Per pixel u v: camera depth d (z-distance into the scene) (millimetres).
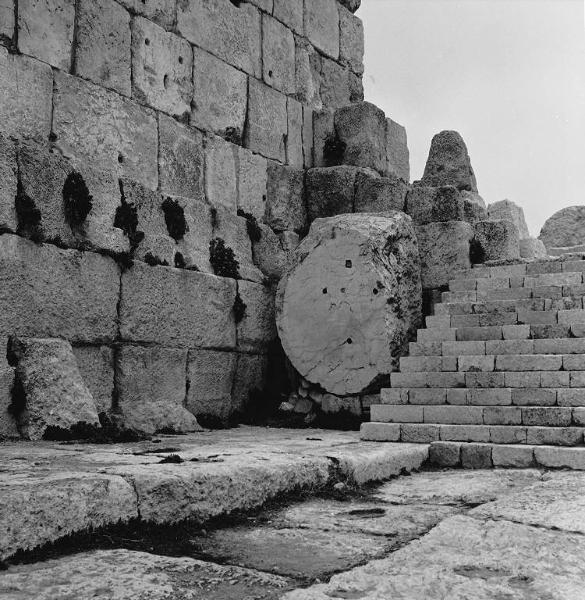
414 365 9164
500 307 9836
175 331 9391
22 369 7141
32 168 7641
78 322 8062
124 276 8711
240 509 4867
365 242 10031
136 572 3416
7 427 6980
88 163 8789
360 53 14750
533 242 13594
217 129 10984
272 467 5234
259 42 12047
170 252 9477
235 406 10414
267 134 11977
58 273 7836
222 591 3211
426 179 13031
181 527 4398
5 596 3037
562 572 3518
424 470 7234
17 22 8141
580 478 6418
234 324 10438
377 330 9805
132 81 9578
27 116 8133
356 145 12719
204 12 10898
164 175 9906
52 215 7812
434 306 10195
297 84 12891
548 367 8406
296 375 10492
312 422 9969
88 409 7449
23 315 7434
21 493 3695
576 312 9148
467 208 12258
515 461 7203
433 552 3875
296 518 4777
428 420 8242
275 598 3135
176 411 8898
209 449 6492
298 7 13078
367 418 9820
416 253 11000
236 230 10930
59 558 3631
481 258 11508
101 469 4617
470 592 3178
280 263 11641
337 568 3613
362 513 4980
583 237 18688
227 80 11234
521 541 4090
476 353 9062
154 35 9961
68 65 8711
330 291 10109
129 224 8836
